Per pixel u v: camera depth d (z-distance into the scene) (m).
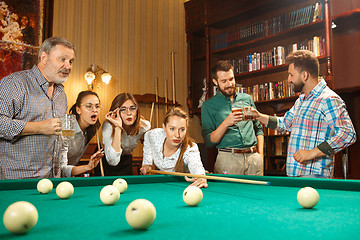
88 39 5.16
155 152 2.54
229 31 5.64
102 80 4.98
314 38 4.27
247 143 3.21
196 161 2.25
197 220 0.93
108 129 2.81
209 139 3.32
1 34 4.37
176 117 2.27
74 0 5.06
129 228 0.83
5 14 4.40
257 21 5.25
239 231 0.79
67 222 0.90
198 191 1.19
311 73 2.50
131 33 5.62
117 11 5.51
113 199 1.20
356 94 4.14
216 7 5.46
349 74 4.07
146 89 5.70
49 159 2.28
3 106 2.06
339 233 0.77
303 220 0.94
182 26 6.29
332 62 4.06
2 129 2.00
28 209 0.77
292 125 2.59
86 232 0.78
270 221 0.92
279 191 1.67
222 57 5.69
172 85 6.00
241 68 5.20
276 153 4.72
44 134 2.19
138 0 5.75
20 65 4.48
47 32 4.71
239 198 1.41
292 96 4.48
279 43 4.95
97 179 1.92
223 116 3.34
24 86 2.17
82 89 5.03
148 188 1.80
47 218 0.96
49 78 2.26
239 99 3.42
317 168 2.35
